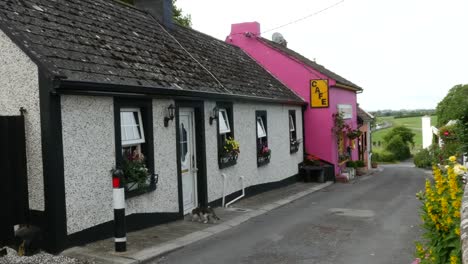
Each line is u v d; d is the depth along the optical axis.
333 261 6.95
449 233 4.64
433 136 34.38
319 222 10.02
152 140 8.87
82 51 7.94
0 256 6.39
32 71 6.63
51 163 6.55
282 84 19.36
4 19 6.90
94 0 10.61
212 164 11.44
